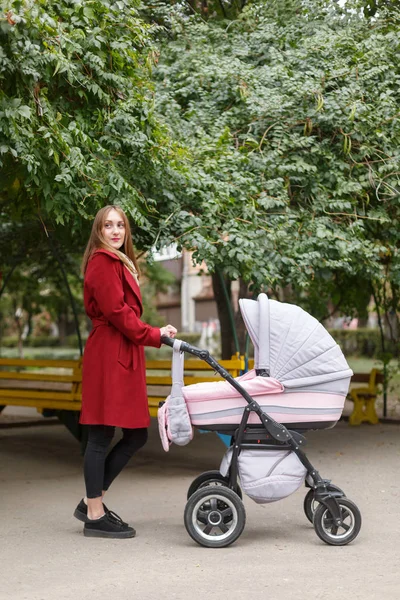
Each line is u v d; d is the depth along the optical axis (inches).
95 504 195.5
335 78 312.8
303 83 311.0
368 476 276.5
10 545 189.0
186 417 187.8
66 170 229.9
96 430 193.2
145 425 193.2
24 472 295.1
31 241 417.4
